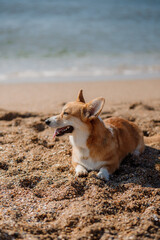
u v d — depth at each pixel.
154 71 12.36
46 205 3.19
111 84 10.37
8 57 13.42
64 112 3.86
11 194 3.38
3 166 4.14
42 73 11.62
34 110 6.91
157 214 3.05
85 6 28.33
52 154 4.54
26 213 3.04
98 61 13.45
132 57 14.25
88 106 3.72
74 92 9.17
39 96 8.59
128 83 10.55
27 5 26.67
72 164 4.15
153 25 22.17
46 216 2.99
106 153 3.88
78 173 3.80
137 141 4.76
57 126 3.86
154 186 3.79
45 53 14.20
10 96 8.54
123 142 4.40
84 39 17.12
